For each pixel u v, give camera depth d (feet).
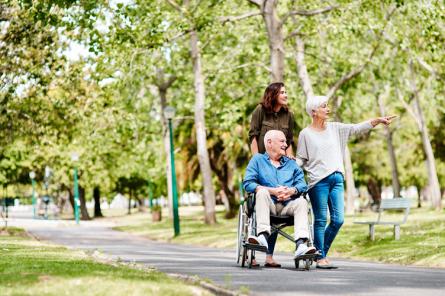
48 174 214.90
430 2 96.78
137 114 150.82
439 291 30.12
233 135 156.97
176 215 108.47
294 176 39.81
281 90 41.60
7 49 98.32
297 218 38.83
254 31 130.00
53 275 32.17
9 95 100.83
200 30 95.91
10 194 318.86
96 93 107.45
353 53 128.47
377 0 102.78
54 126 109.60
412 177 214.90
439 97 151.23
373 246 65.05
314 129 41.70
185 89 149.79
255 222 39.55
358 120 180.34
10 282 30.12
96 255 55.67
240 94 142.61
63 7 86.94
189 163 173.37
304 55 132.46
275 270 40.04
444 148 192.54
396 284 32.73
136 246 86.94
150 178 226.17
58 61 100.63
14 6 95.40
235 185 208.74
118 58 94.43
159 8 96.43
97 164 216.95
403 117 186.29
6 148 114.52
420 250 57.52
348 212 166.30
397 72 135.13
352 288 30.89
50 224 183.42
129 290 27.22
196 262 50.08
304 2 111.14
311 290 30.12
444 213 130.00
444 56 109.40
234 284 32.22
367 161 211.00
